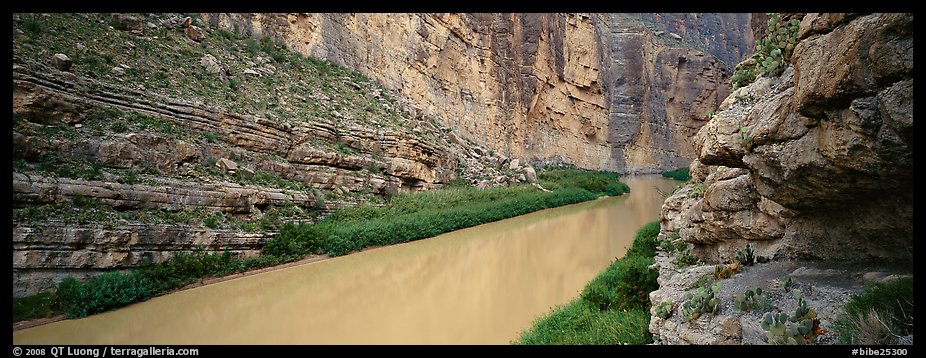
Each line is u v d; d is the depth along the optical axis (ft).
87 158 39.75
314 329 29.04
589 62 179.11
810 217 19.58
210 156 50.26
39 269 31.37
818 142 14.85
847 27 12.80
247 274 41.75
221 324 29.60
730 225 24.54
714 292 18.06
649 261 38.45
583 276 44.04
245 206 47.80
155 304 33.27
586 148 176.86
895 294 13.55
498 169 112.27
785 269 19.58
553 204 97.81
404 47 112.78
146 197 39.70
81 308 30.48
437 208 73.10
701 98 210.38
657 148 200.95
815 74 13.70
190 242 39.96
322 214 57.72
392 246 55.98
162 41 64.18
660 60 211.41
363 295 36.76
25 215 31.94
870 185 14.49
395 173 73.87
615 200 111.86
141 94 49.34
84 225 34.04
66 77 43.70
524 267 47.32
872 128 12.43
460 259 50.21
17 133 35.73
